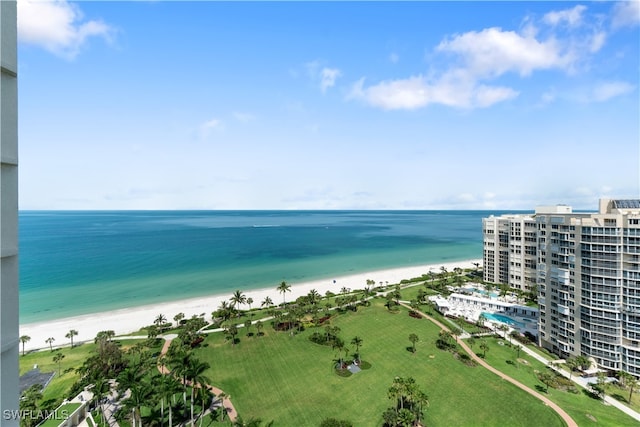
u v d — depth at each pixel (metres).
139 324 111.69
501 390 68.88
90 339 100.25
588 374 75.00
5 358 12.70
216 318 112.06
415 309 120.38
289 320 102.38
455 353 85.75
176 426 58.62
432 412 61.62
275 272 189.12
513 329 103.25
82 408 61.03
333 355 84.75
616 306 74.44
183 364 58.91
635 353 72.31
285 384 71.38
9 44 12.78
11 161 12.79
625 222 73.94
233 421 59.66
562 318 84.56
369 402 64.88
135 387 54.47
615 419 60.62
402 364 79.94
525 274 143.88
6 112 12.66
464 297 127.94
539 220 92.44
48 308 126.88
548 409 62.59
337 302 124.81
